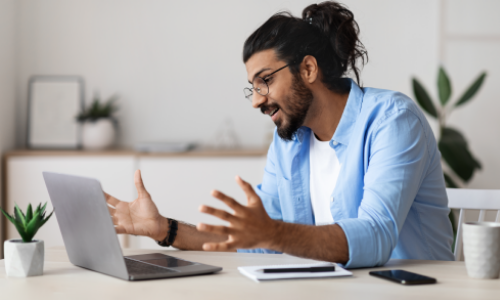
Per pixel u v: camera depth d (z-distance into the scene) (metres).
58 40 2.97
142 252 1.11
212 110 2.99
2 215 2.63
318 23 1.25
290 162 1.35
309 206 1.35
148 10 2.97
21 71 2.96
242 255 1.08
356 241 0.93
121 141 3.01
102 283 0.84
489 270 0.85
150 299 0.75
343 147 1.24
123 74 2.99
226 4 2.96
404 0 2.89
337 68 1.24
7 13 2.79
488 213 2.47
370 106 1.18
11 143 2.85
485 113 2.90
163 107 3.00
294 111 1.20
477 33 2.87
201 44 2.98
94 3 2.97
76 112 2.95
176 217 2.62
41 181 2.64
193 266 0.94
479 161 2.76
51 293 0.79
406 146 1.08
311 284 0.83
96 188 0.84
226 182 2.62
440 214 1.25
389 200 1.01
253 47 1.18
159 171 2.62
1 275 0.91
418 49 2.90
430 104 2.64
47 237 2.61
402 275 0.86
